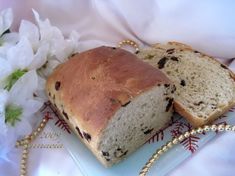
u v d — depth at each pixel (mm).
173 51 450
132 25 474
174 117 389
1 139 354
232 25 433
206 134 358
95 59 368
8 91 349
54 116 400
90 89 343
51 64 404
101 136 321
